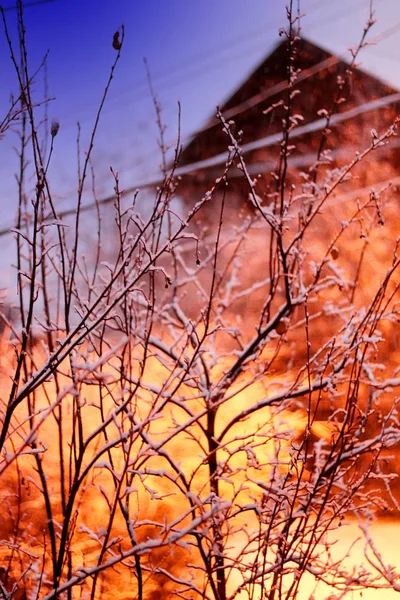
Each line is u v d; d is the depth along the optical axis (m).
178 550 4.35
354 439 3.09
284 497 3.23
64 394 2.18
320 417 6.40
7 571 3.12
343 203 7.88
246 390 4.79
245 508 3.18
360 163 8.38
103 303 3.04
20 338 2.80
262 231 5.76
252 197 3.31
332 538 6.26
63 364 4.01
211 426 3.54
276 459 3.26
